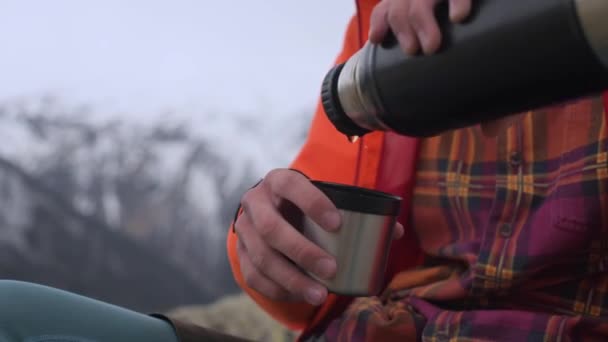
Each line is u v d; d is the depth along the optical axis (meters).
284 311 0.95
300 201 0.67
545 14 0.51
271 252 0.70
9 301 0.65
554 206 0.76
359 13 0.94
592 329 0.71
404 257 0.93
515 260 0.77
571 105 0.79
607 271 0.75
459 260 0.85
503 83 0.54
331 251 0.67
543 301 0.78
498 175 0.83
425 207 0.91
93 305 0.71
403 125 0.63
